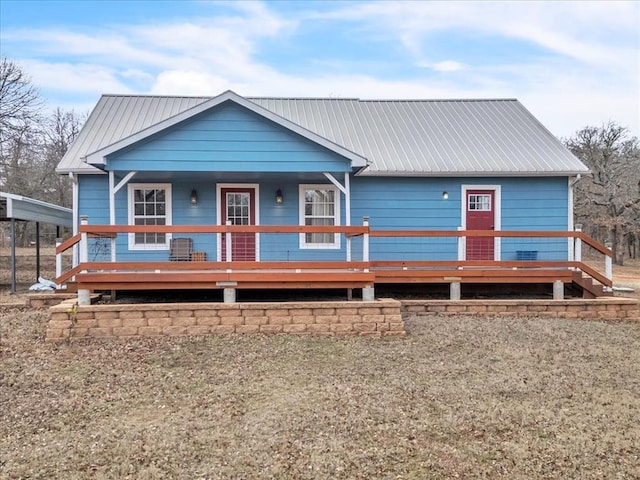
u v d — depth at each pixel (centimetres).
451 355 668
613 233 2744
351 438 414
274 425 439
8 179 2475
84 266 784
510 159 1200
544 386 551
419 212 1171
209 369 602
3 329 760
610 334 792
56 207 1286
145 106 1343
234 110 937
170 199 1116
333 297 966
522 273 962
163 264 799
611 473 361
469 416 463
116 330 741
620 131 2734
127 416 462
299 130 936
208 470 360
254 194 1143
